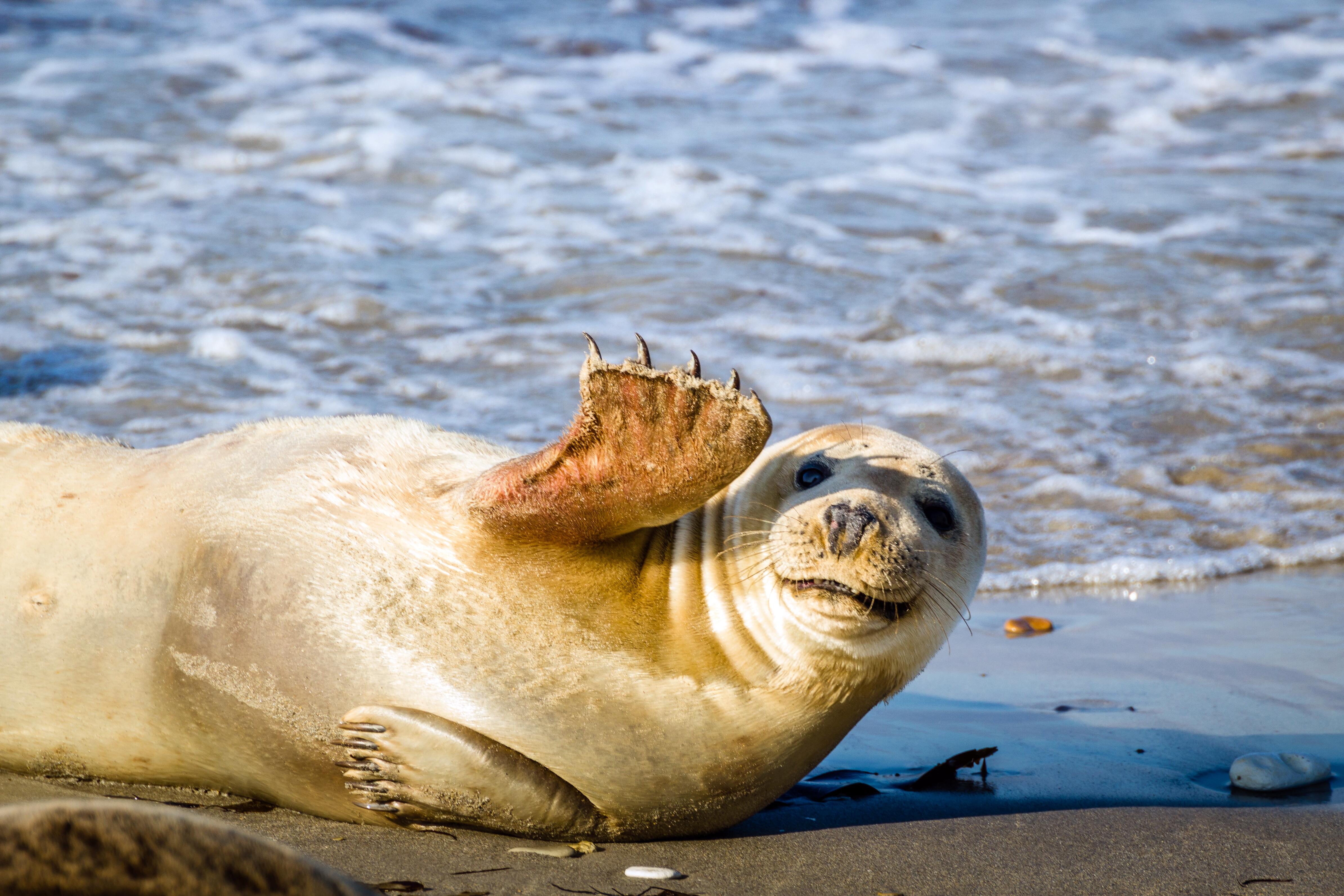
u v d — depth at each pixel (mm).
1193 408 36219
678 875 13875
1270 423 35375
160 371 35594
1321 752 18656
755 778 14867
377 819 14688
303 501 14867
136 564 14875
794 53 76625
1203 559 28125
